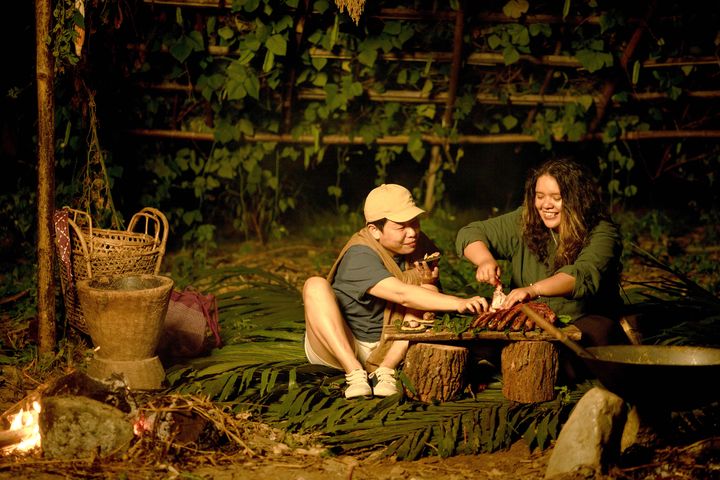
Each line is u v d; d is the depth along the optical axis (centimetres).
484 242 481
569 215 452
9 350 543
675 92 785
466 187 942
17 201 745
